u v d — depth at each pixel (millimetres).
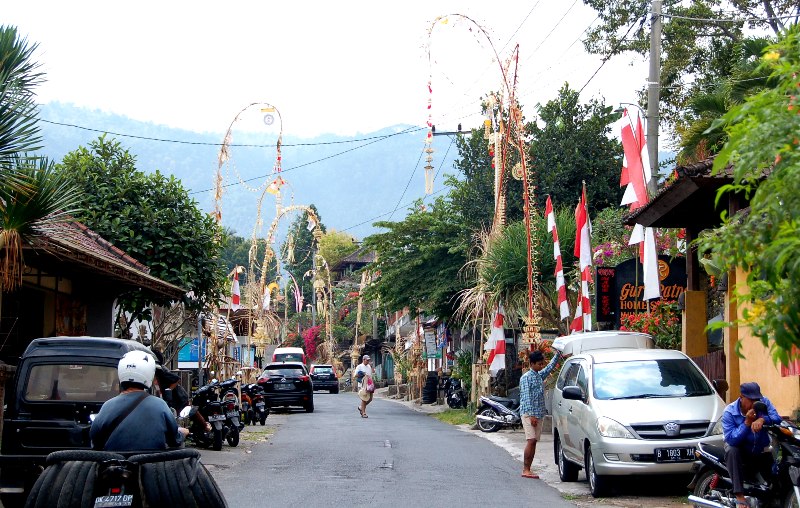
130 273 15766
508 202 33281
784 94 5641
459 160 36125
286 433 23672
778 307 5152
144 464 7227
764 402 9758
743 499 9672
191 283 21016
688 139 20047
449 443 20469
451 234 35469
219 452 18234
